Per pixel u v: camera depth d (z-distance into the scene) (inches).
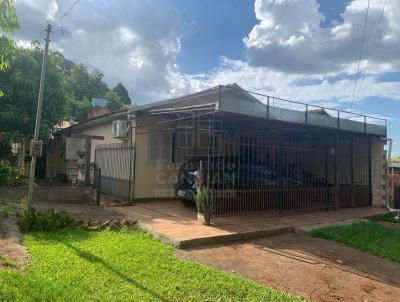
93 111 901.2
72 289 176.4
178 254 261.7
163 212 411.8
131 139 491.2
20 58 575.8
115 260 226.8
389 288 217.3
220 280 204.4
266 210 428.1
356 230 359.6
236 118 394.3
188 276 208.5
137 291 181.8
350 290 210.5
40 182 545.6
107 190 557.9
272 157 438.0
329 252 289.9
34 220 291.4
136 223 342.6
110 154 555.5
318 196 478.0
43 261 214.8
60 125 759.7
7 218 318.3
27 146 617.9
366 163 568.7
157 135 503.8
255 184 419.2
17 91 573.3
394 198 552.1
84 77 1429.6
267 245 303.9
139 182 487.2
